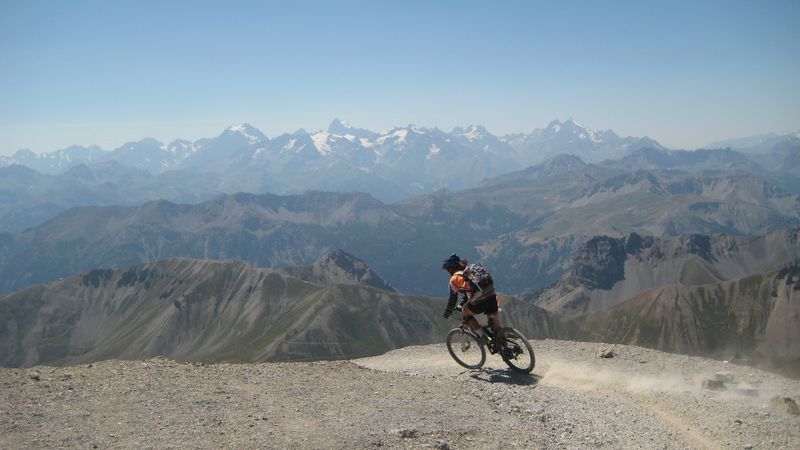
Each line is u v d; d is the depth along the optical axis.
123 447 11.19
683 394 16.58
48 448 11.02
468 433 12.80
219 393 15.09
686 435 13.66
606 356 20.83
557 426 13.84
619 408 15.30
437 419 13.62
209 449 11.20
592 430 13.63
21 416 12.62
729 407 15.34
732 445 12.93
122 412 13.24
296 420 13.21
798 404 15.66
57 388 14.74
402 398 15.37
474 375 19.17
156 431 12.12
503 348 18.86
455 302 19.39
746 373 18.70
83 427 12.21
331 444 11.70
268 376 17.22
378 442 11.85
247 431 12.33
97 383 15.45
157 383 15.73
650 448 12.68
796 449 12.61
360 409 14.19
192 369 17.53
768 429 13.74
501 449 12.05
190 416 13.16
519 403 15.59
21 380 15.25
